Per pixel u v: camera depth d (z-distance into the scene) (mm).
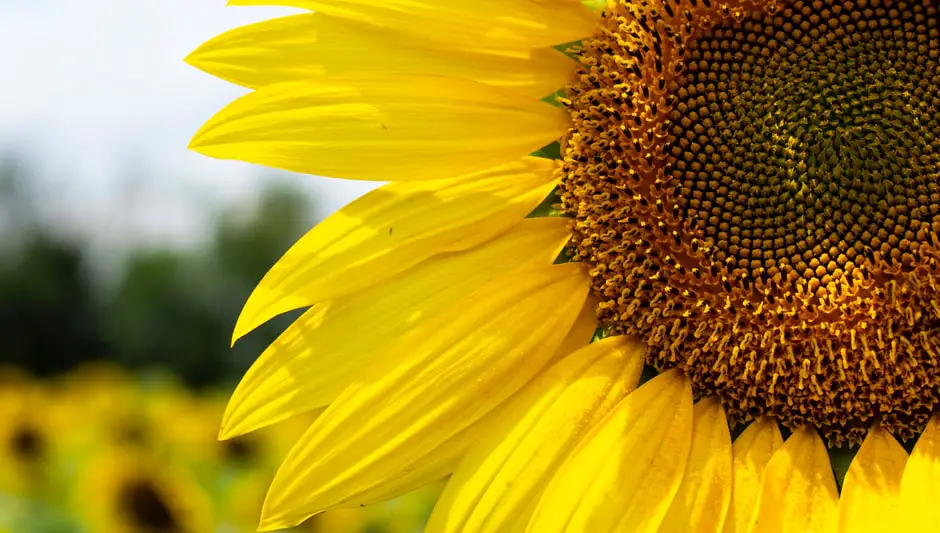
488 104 448
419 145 443
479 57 451
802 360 451
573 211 458
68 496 798
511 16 447
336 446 440
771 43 460
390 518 692
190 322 4645
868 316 450
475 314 447
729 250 459
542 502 439
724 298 455
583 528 437
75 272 4863
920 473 437
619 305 457
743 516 441
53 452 832
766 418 453
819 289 454
